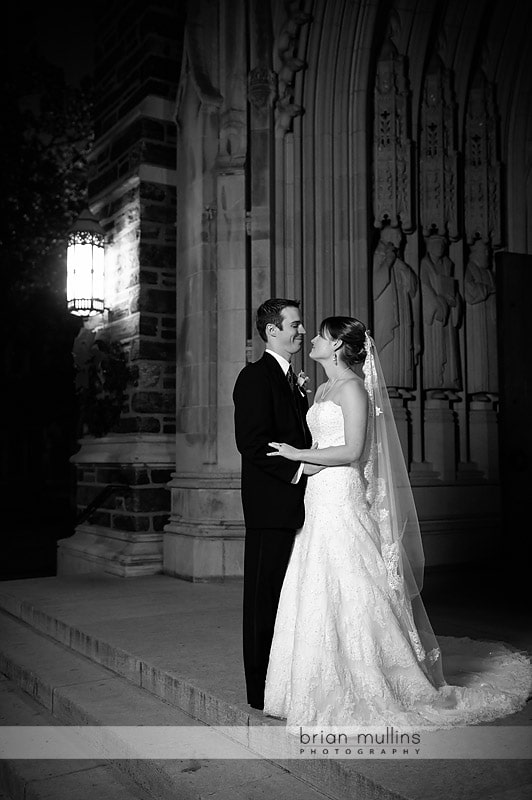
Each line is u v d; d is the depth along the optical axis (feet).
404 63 24.30
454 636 15.01
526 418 24.39
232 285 22.22
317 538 10.46
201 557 21.44
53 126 56.49
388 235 24.13
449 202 24.89
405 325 23.91
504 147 26.13
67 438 66.80
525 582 21.39
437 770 8.75
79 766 11.66
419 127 24.95
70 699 13.07
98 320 27.12
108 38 27.68
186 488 22.34
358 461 10.86
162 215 24.97
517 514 24.00
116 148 26.40
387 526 11.17
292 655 10.29
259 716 10.62
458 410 25.35
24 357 62.59
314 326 22.72
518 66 25.67
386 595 10.53
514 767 8.80
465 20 24.81
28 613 18.60
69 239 26.23
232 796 9.25
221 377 22.16
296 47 22.88
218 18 23.08
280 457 10.68
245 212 22.27
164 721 11.84
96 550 24.64
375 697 10.02
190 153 23.27
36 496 64.80
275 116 22.59
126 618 16.96
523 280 24.82
